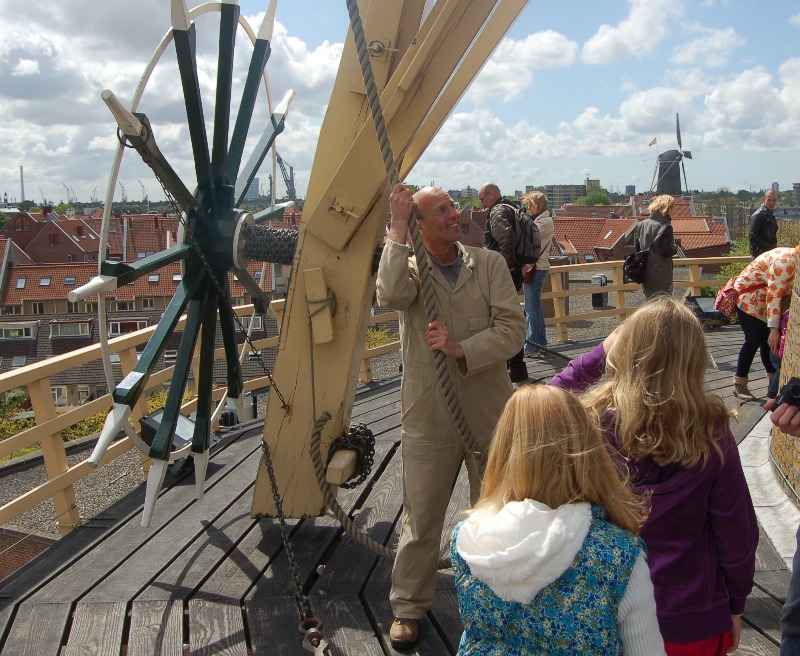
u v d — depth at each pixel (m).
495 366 3.62
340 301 4.28
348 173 4.03
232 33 4.31
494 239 7.41
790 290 6.39
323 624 3.74
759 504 4.81
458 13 3.72
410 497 3.56
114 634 3.63
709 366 2.35
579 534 1.71
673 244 8.78
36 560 4.44
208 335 4.76
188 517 5.02
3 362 59.19
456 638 3.58
